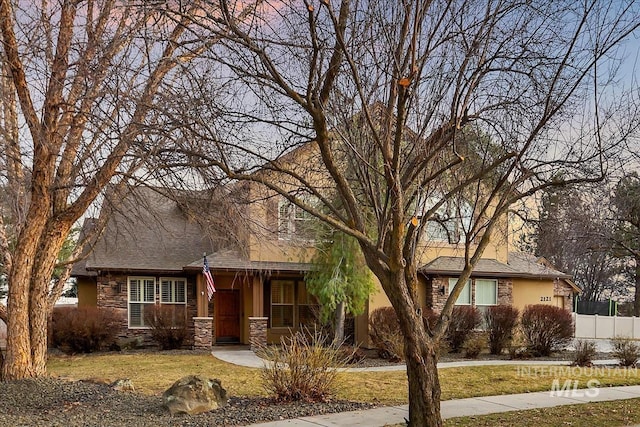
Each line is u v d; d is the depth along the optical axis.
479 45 7.61
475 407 10.08
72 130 9.93
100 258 20.95
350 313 20.70
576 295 37.97
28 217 11.52
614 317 30.33
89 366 16.11
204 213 10.97
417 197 8.95
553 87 7.64
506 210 8.53
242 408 9.75
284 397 10.34
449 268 21.47
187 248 22.44
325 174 10.04
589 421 8.95
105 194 10.07
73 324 19.36
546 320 20.06
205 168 7.56
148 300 21.77
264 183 7.29
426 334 7.43
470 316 20.70
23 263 11.52
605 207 12.60
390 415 9.30
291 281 23.23
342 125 7.97
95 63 8.06
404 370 15.23
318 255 18.98
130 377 13.69
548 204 10.21
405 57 7.29
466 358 19.06
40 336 11.72
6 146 9.84
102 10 8.39
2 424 8.34
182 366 16.00
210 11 7.21
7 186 10.85
